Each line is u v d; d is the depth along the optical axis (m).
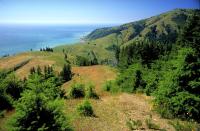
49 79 21.33
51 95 18.36
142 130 14.61
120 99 24.28
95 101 23.31
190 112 16.92
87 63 140.38
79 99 24.20
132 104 21.95
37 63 170.25
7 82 20.55
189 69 17.19
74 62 192.12
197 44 18.38
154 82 26.12
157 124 15.77
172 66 19.16
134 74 29.83
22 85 20.94
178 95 17.25
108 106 21.14
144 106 21.17
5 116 16.09
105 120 16.77
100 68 89.75
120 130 14.69
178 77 17.45
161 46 86.88
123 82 32.97
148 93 26.22
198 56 17.47
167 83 18.20
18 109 10.36
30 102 10.37
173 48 43.19
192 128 14.93
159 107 19.03
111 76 69.00
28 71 153.12
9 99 18.77
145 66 33.66
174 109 17.30
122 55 107.69
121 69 43.06
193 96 16.66
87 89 26.62
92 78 71.81
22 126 10.09
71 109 18.91
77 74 86.94
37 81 13.05
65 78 85.44
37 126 10.12
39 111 10.37
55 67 161.38
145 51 57.53
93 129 14.70
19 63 169.25
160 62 30.61
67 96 25.72
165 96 18.05
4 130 12.59
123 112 18.98
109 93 31.02
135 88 29.23
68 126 11.14
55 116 10.66
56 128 10.59
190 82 16.83
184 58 17.45
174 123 16.00
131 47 98.50
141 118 17.30
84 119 16.53
